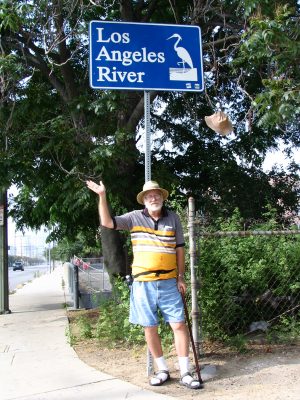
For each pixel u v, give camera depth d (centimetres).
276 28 488
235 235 471
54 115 785
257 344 486
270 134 942
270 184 1016
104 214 388
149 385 396
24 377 436
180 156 964
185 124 973
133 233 400
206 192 965
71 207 748
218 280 491
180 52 438
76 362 486
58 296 1307
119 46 425
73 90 779
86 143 707
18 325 742
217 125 495
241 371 419
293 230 502
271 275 519
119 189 738
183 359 389
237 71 762
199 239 466
